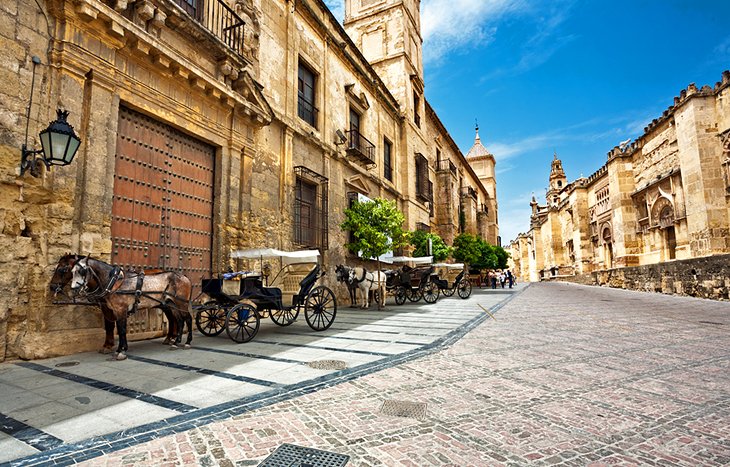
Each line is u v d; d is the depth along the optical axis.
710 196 21.28
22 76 5.86
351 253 16.78
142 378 4.53
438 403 3.64
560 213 50.53
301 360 5.48
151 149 8.28
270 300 7.95
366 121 19.72
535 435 2.93
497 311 12.57
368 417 3.29
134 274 6.05
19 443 2.77
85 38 6.72
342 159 16.69
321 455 2.58
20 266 5.63
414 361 5.42
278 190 12.41
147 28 7.91
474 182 50.34
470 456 2.58
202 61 9.31
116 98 7.28
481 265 32.03
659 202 26.81
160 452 2.63
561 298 18.84
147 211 8.06
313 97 15.74
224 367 5.07
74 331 6.18
